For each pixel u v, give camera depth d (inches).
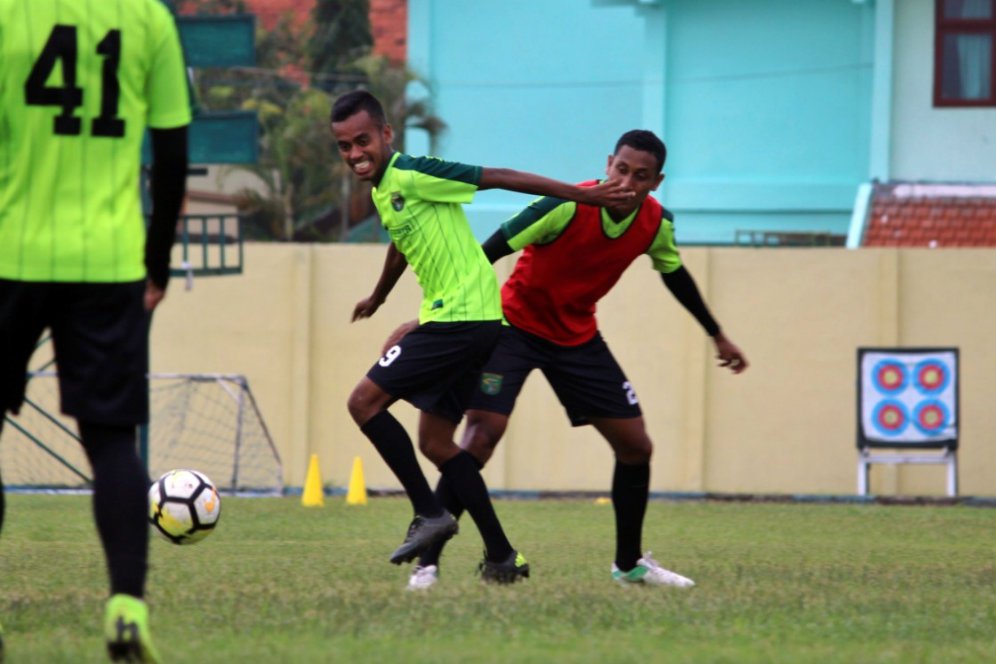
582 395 846.5
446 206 773.3
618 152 826.2
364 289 2095.2
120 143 533.0
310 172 3863.2
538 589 765.9
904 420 1985.7
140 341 531.8
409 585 789.2
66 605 703.7
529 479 2084.2
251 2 4537.4
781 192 3390.7
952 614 708.0
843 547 1154.0
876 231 2859.3
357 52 4170.8
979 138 3009.4
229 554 1016.2
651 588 807.7
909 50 3026.6
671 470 2076.8
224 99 3912.4
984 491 2041.1
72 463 2042.3
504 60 3759.8
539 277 836.0
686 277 882.8
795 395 2068.2
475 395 840.3
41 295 521.0
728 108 3420.3
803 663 546.9
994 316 2042.3
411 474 767.7
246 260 2108.8
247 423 2100.1
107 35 529.3
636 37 3722.9
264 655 544.4
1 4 522.6
